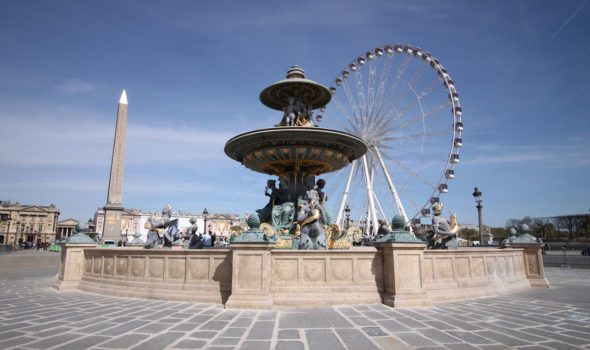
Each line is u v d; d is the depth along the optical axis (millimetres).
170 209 15234
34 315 8305
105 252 11961
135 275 11000
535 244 13758
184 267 10250
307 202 12867
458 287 10898
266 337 6508
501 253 12688
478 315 8445
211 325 7312
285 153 14977
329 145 14930
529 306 9680
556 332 7027
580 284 15000
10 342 6191
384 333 6828
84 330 6949
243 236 9156
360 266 9898
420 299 9414
